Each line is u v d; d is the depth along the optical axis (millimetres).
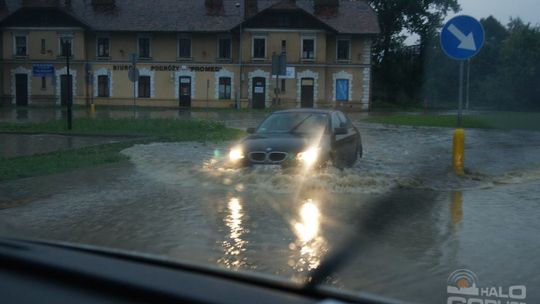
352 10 55000
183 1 56156
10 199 8516
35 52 53375
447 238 6266
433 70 67062
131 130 21453
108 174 10828
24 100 53844
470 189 9562
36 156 13539
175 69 53781
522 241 6160
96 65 53906
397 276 4883
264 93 52844
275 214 7469
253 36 52469
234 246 5887
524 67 55875
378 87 69188
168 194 8875
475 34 10484
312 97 52562
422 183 9984
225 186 9523
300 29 52094
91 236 6328
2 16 55375
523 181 10422
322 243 6020
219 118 33062
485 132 22297
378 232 6535
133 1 56250
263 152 10320
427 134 21234
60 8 52344
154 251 5656
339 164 11516
